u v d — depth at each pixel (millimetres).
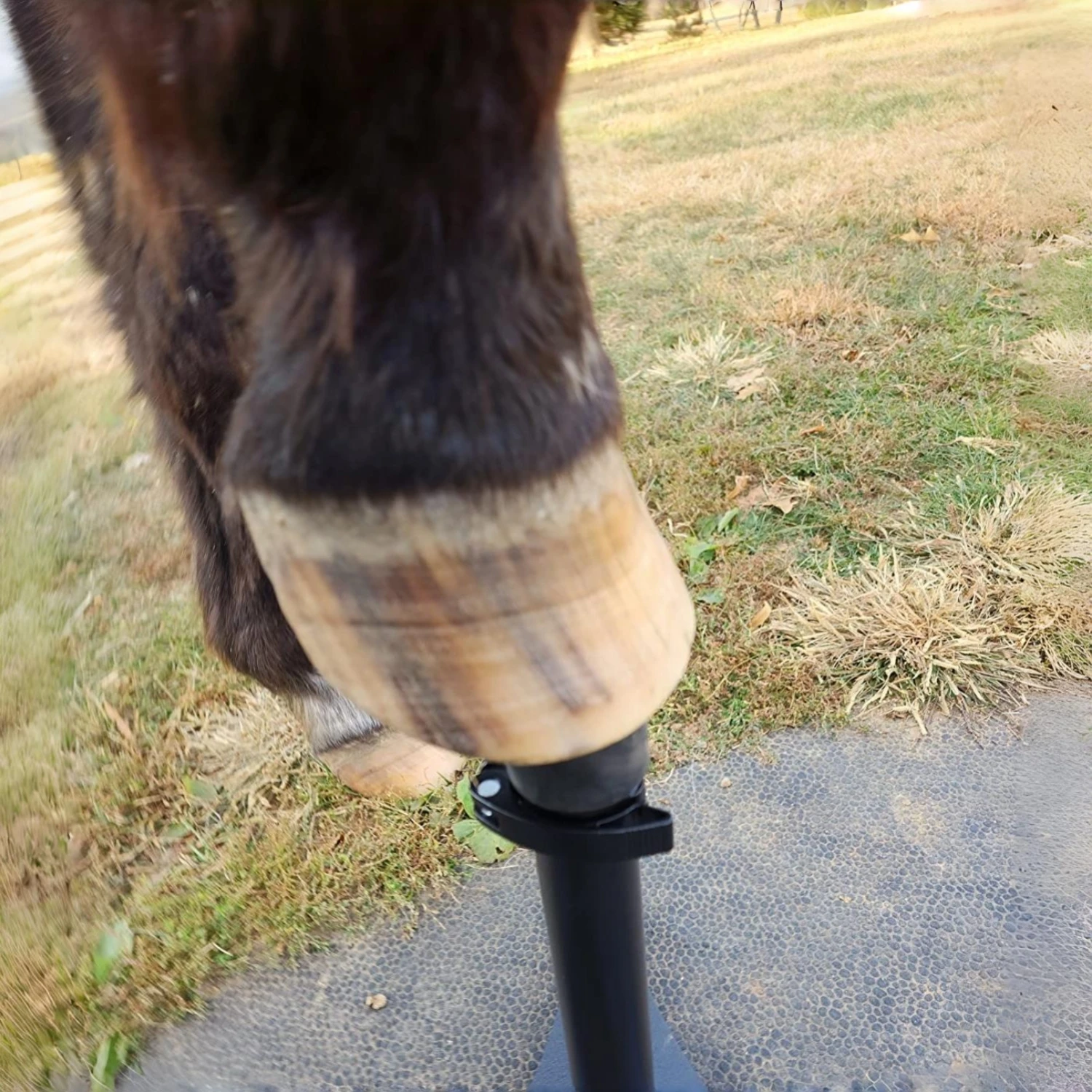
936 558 2537
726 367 3438
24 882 2004
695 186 5141
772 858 1952
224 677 2438
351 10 443
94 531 3059
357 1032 1736
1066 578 2418
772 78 6902
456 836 2014
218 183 540
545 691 677
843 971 1747
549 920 1110
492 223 531
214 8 469
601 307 3992
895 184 4715
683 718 2238
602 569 673
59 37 916
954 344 3379
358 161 492
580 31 527
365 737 1713
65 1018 1764
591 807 912
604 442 655
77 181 1099
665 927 1851
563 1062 1608
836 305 3713
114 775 2209
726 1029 1682
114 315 1202
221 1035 1745
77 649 2578
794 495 2812
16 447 3504
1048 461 2773
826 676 2289
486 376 565
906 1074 1596
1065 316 2740
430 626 643
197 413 1057
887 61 6871
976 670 2254
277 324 569
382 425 564
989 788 2033
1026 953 1746
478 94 481
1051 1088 1558
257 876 1972
